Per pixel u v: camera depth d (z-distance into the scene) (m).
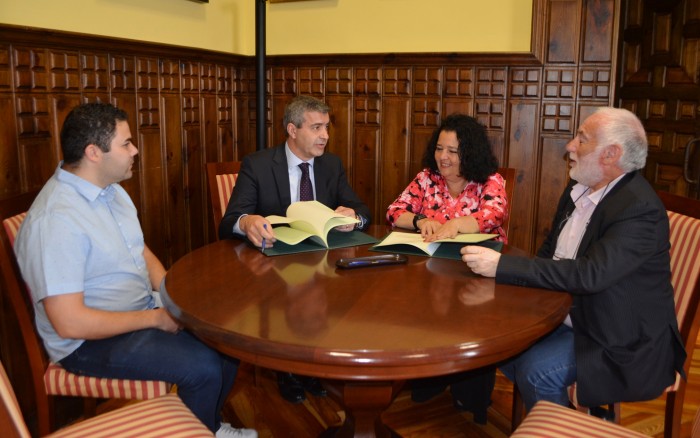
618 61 3.26
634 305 1.62
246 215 2.11
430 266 1.77
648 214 1.61
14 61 2.14
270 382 2.67
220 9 3.50
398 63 3.42
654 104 3.37
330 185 2.55
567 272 1.55
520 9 3.23
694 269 1.71
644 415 2.40
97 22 2.58
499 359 1.26
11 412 1.05
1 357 2.12
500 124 3.30
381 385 1.56
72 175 1.71
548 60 3.14
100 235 1.72
